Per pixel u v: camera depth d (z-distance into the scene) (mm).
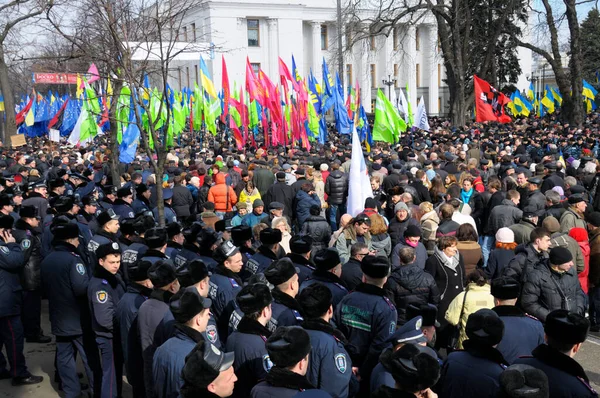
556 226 7164
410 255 5730
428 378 2803
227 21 60531
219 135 33188
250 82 19750
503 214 9344
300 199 11633
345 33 33125
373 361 4586
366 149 18000
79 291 5750
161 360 3902
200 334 4020
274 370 3205
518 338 4391
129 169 13727
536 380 2795
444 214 8180
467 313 5488
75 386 5934
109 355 5598
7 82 23406
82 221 8664
